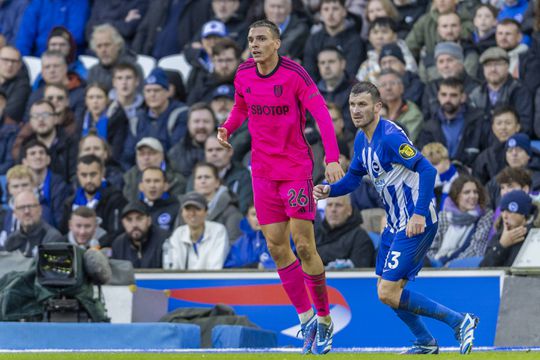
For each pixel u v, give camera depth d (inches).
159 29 2012.8
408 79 1708.9
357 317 1362.0
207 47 1904.5
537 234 1311.5
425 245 886.4
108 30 1934.1
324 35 1834.4
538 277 1263.5
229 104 1786.4
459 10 1804.9
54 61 1929.1
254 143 930.7
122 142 1815.9
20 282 1243.8
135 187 1699.1
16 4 2095.2
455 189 1450.5
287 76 904.3
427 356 845.8
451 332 1331.2
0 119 1921.8
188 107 1834.4
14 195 1700.3
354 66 1814.7
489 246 1391.5
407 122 1656.0
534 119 1642.5
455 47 1691.7
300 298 947.3
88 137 1748.3
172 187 1664.6
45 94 1852.9
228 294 1408.7
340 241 1456.7
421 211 858.1
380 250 928.9
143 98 1855.3
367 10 1839.3
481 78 1704.0
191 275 1422.2
